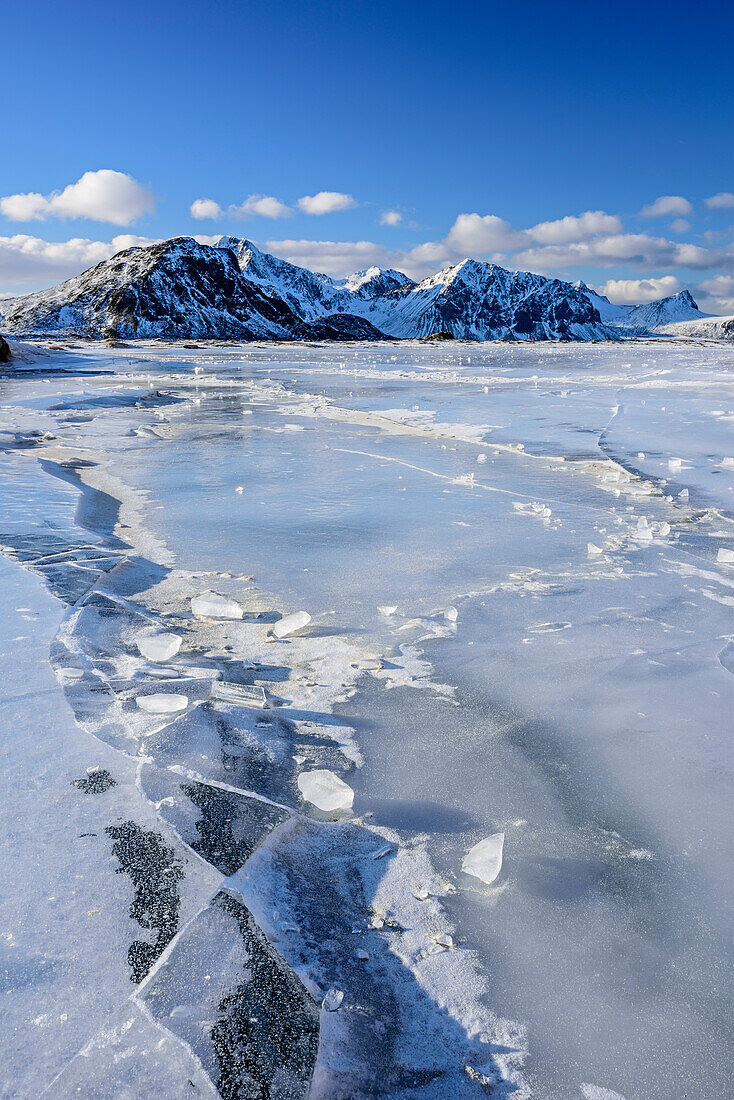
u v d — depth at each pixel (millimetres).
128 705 2836
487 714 2982
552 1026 1586
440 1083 1428
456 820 2305
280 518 6371
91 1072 1345
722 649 3648
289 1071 1386
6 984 1535
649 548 5492
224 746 2564
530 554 5305
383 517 6426
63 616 3717
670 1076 1480
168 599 4285
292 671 3365
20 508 6234
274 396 18781
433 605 4246
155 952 1644
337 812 2293
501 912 1915
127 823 2074
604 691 3188
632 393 18484
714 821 2324
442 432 12062
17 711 2717
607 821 2314
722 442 10688
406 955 1749
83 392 18078
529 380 23328
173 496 7273
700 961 1777
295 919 1789
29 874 1856
